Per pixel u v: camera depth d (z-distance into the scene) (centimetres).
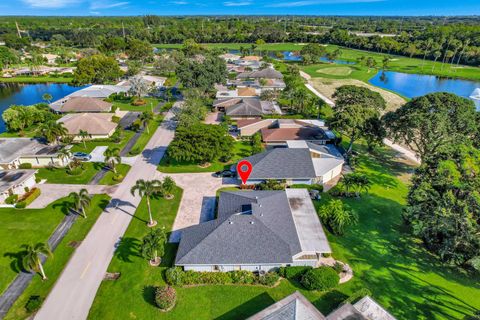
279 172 5859
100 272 3972
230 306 3538
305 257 4094
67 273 3953
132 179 6128
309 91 12950
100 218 4981
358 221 4978
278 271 3950
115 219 4959
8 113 8112
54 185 5897
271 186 5688
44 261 4122
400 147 7762
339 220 4562
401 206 5384
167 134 8388
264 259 3862
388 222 4984
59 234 4625
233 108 9494
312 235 4331
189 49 19562
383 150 7588
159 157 7050
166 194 5572
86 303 3566
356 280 3897
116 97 11662
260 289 3759
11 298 3619
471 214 3841
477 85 14388
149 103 11119
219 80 11488
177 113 8706
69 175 6241
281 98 11481
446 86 14175
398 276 3975
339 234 4678
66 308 3509
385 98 11869
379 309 3322
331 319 3108
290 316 3038
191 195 5609
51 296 3644
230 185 5938
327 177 6106
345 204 5409
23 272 3969
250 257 3878
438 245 4403
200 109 9088
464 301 3650
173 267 3922
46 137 6862
